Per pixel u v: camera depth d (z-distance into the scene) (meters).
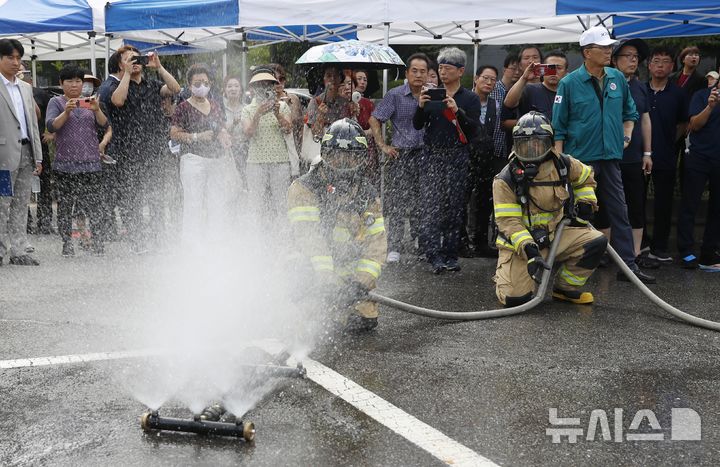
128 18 7.96
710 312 5.12
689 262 6.79
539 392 3.46
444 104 6.25
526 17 6.76
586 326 4.66
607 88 5.90
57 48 11.46
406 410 3.21
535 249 4.82
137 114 7.48
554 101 6.20
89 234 7.81
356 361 3.87
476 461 2.73
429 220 6.53
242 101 8.18
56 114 7.26
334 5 7.21
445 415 3.16
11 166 6.49
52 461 2.72
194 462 2.71
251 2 7.46
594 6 6.59
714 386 3.57
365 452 2.79
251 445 2.85
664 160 7.12
